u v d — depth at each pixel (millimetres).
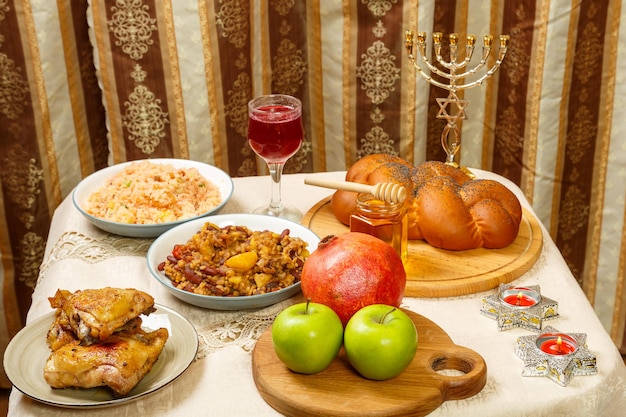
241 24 1999
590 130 2178
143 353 1027
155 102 2029
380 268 1075
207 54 1993
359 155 2197
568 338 1100
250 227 1373
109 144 2082
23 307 2244
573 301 1238
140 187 1473
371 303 1071
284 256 1233
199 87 2023
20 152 2059
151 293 1263
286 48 2107
